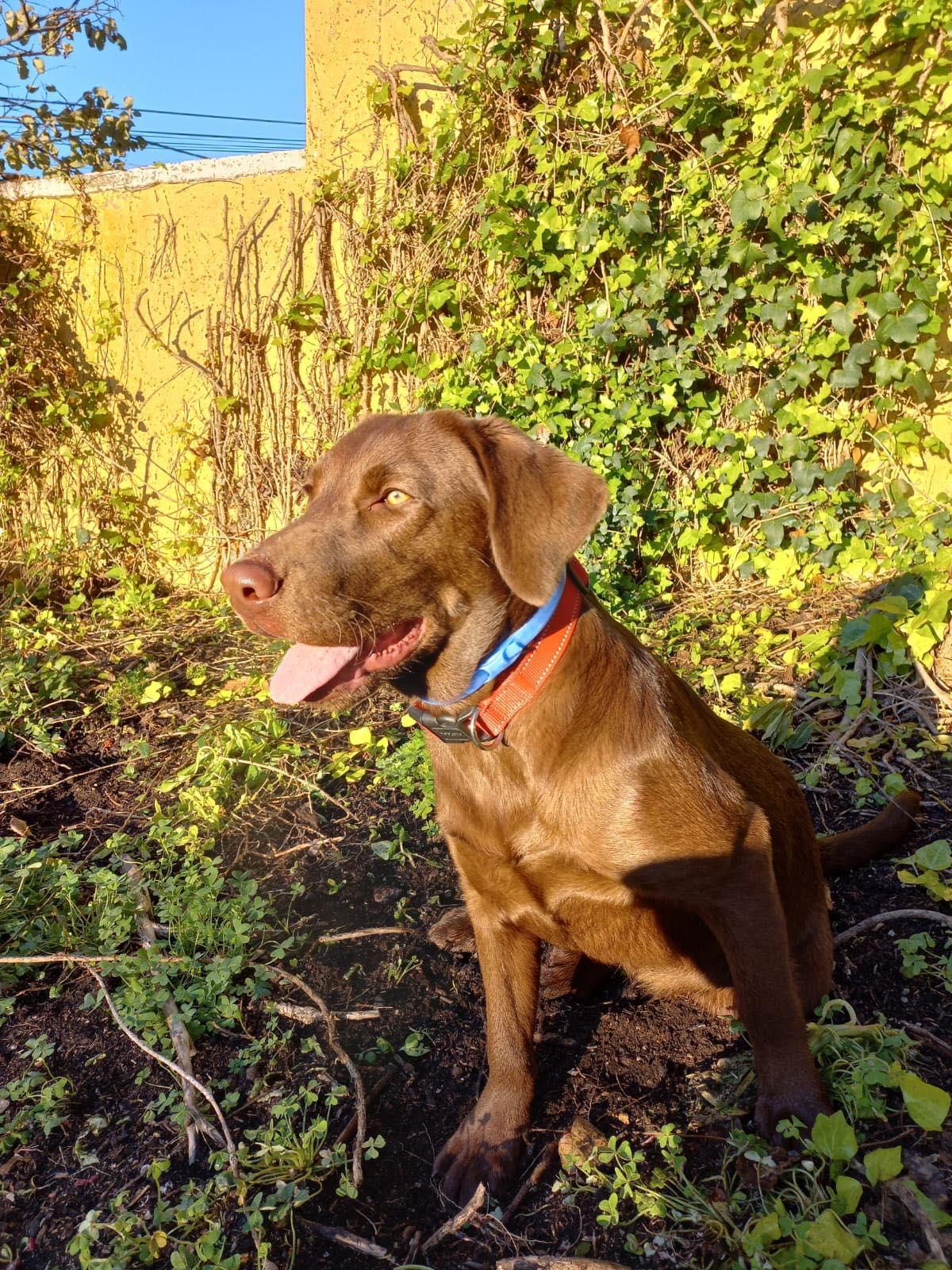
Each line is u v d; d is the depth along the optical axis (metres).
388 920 0.82
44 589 1.68
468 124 1.45
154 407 1.76
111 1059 0.68
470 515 0.59
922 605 1.06
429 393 1.51
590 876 0.59
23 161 1.77
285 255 1.62
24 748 1.15
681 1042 0.67
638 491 1.37
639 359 1.41
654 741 0.57
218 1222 0.53
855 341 1.34
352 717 1.19
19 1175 0.60
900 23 1.21
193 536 1.75
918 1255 0.47
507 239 1.39
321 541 0.57
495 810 0.59
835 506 1.33
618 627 0.63
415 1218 0.55
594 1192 0.55
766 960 0.56
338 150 1.55
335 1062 0.66
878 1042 0.60
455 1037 0.69
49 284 1.76
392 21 1.48
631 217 1.32
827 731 1.00
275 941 0.79
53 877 0.86
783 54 1.25
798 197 1.25
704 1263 0.49
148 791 1.05
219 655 1.44
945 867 0.74
